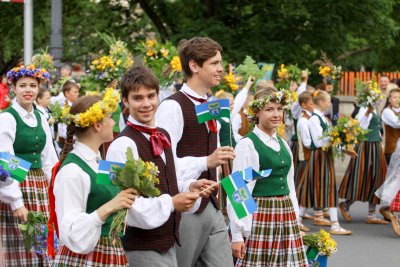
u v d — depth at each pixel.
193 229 6.28
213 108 6.36
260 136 7.36
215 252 6.40
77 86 13.25
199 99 6.57
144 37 27.44
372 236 12.45
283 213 7.32
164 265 5.79
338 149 12.57
